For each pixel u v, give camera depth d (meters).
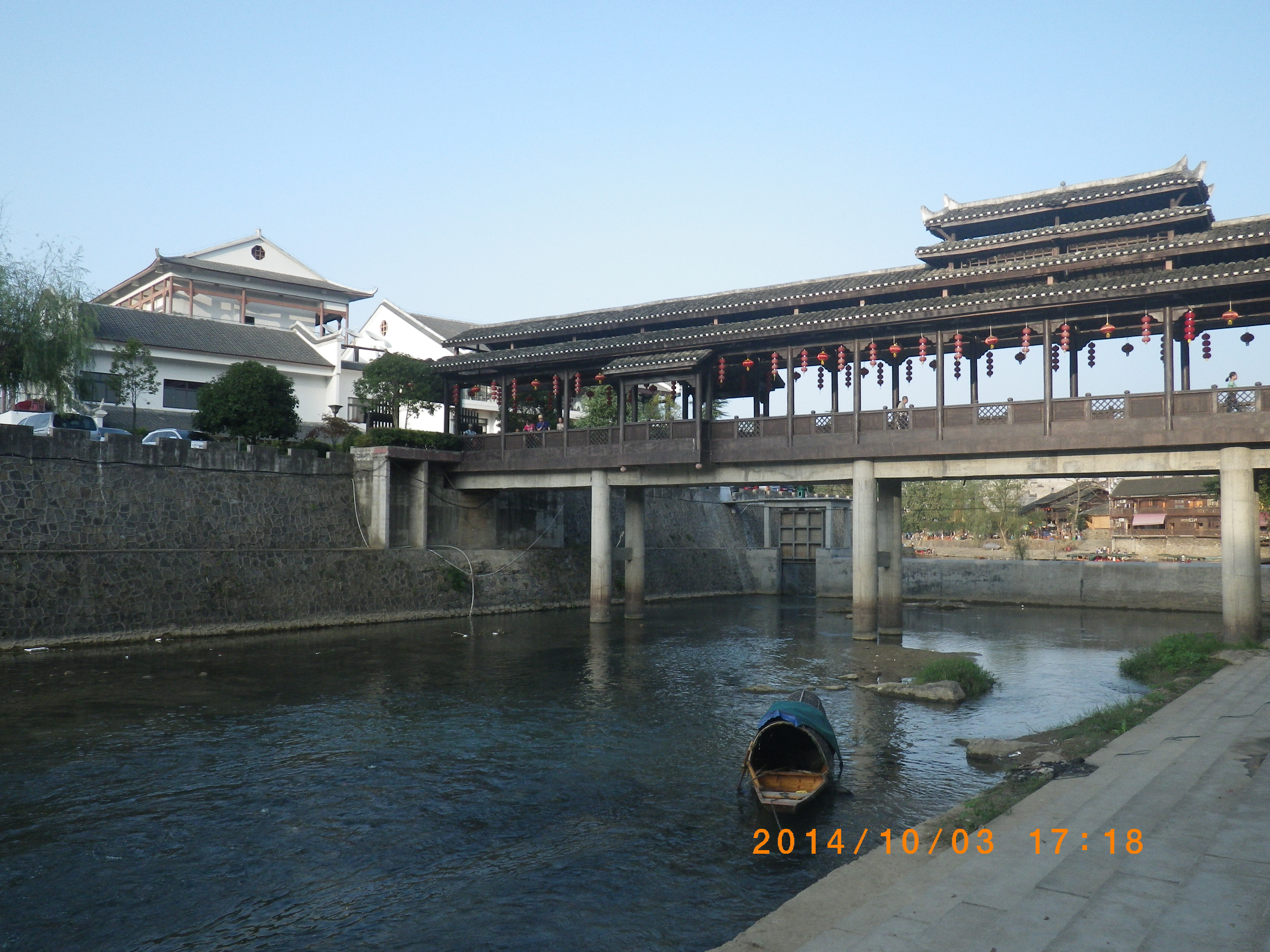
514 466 36.22
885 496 33.03
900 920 6.55
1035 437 25.62
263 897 9.59
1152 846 7.91
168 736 16.31
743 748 15.66
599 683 22.16
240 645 27.41
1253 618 23.19
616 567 46.47
